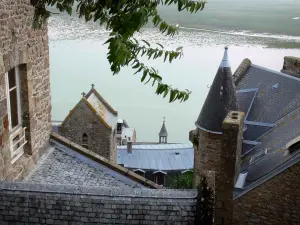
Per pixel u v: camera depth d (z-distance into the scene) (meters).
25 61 10.29
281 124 18.31
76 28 93.06
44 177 11.12
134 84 72.38
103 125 29.14
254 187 15.24
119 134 49.00
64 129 29.36
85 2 5.97
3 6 8.95
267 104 20.47
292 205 14.87
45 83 11.95
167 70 71.50
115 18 5.26
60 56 80.56
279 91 20.47
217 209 15.81
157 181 43.31
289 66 23.58
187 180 35.38
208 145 18.31
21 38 9.98
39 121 11.65
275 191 14.96
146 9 5.09
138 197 8.01
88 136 29.39
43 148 12.08
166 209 7.86
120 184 11.73
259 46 77.75
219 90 17.95
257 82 22.41
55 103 62.50
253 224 15.53
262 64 65.44
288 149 15.74
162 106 64.38
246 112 20.92
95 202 7.98
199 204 7.66
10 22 9.34
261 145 18.12
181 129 57.16
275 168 15.19
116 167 12.02
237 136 14.98
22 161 10.70
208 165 18.48
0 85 9.12
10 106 10.50
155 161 43.72
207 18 108.19
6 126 9.56
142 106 64.38
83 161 12.26
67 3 6.42
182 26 95.06
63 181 11.16
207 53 76.50
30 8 10.38
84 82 71.06
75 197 8.02
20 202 8.01
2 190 8.14
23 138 10.79
